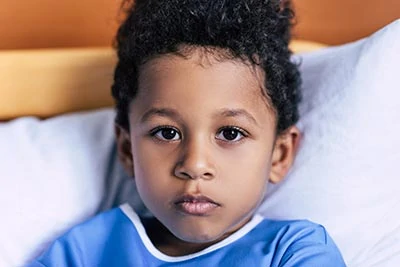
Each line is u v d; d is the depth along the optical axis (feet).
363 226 3.37
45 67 4.22
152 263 3.39
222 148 3.18
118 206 3.80
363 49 3.47
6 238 3.59
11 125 4.05
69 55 4.25
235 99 3.17
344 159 3.44
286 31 3.75
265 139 3.32
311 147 3.56
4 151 3.86
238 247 3.34
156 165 3.23
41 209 3.69
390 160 3.36
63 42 4.79
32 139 3.97
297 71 3.69
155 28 3.33
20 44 4.71
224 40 3.21
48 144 3.94
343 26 4.81
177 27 3.28
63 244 3.51
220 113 3.14
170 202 3.20
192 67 3.18
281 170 3.60
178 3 3.37
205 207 3.16
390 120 3.35
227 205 3.19
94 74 4.29
